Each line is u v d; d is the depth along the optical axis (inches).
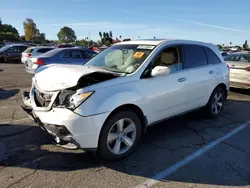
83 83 144.6
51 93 142.2
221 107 241.8
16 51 831.7
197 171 142.6
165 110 179.3
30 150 160.4
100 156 147.2
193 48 209.0
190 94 198.7
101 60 193.5
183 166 147.5
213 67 225.1
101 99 139.9
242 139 189.0
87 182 128.9
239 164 151.6
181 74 189.9
